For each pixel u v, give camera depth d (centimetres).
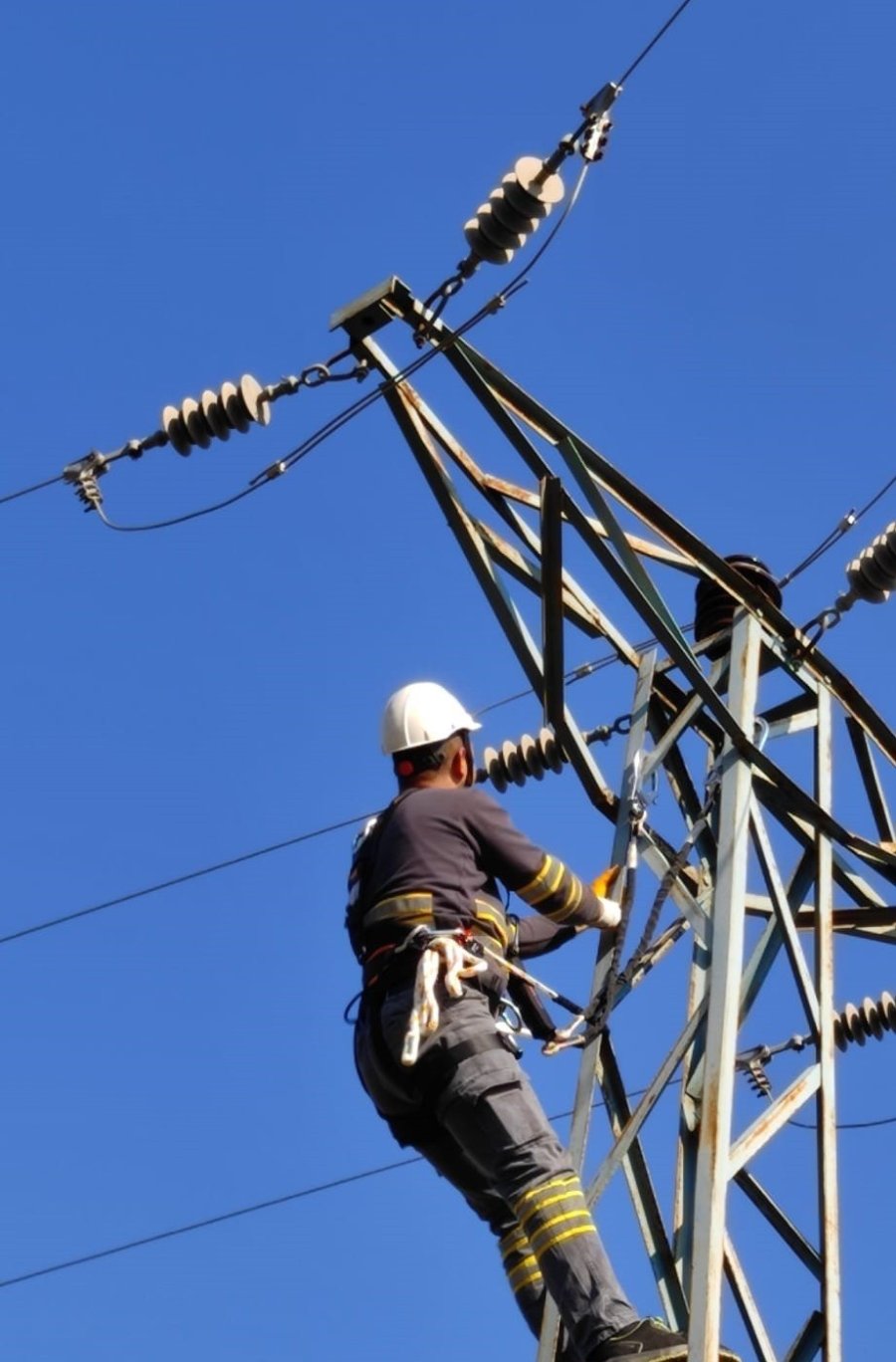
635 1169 932
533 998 902
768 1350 929
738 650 1034
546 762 1164
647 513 1023
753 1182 973
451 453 1008
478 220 920
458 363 956
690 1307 810
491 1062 792
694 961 982
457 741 879
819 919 1008
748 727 998
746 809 962
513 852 830
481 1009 805
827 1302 898
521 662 1018
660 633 982
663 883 961
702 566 1051
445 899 812
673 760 1055
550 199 915
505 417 968
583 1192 827
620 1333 760
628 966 933
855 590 1084
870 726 1102
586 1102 899
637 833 970
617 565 975
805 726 1075
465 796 838
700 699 1036
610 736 1123
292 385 977
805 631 1077
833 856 1105
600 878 960
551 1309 827
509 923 885
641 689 1044
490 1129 784
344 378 973
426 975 786
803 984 978
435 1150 846
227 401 970
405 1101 822
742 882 936
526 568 1029
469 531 1009
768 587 1081
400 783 878
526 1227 776
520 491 1025
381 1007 809
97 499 998
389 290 941
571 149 912
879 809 1162
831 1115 940
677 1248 930
